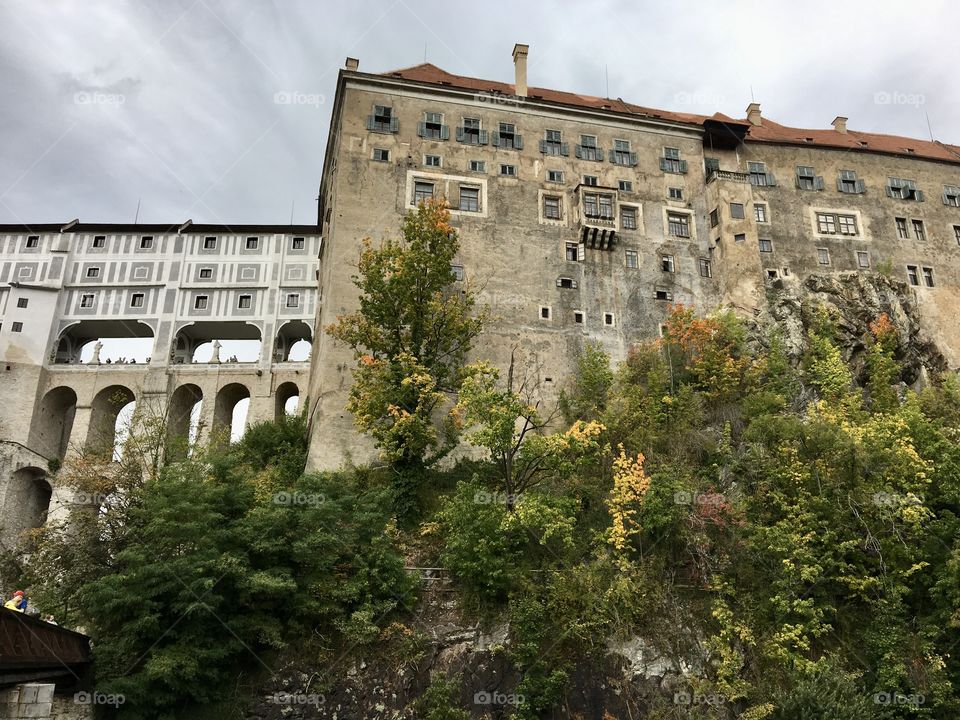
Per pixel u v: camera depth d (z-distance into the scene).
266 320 60.84
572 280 46.50
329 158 53.06
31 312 60.16
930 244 54.34
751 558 30.86
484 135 48.91
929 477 32.69
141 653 25.95
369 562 29.67
